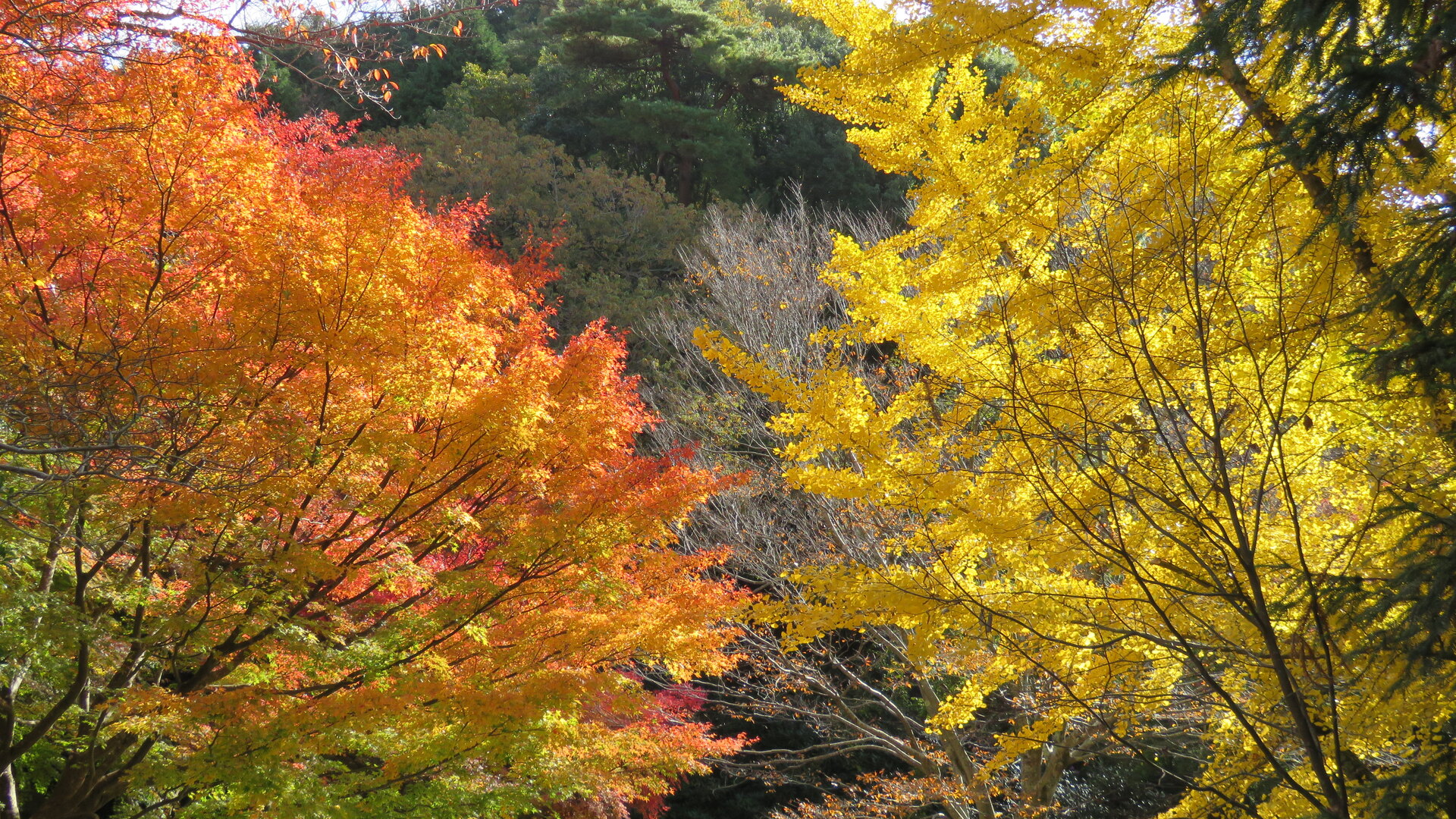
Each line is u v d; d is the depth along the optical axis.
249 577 5.23
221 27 4.41
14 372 4.10
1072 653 4.33
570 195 20.88
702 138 22.45
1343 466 3.79
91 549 5.69
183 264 4.92
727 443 12.92
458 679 5.55
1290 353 3.36
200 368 4.54
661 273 20.22
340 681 5.85
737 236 14.89
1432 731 2.81
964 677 9.48
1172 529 3.84
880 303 4.96
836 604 4.73
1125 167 3.65
